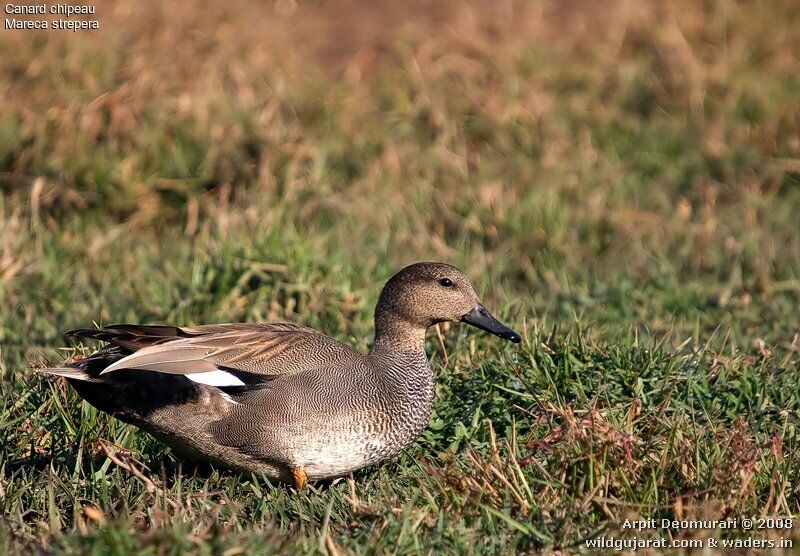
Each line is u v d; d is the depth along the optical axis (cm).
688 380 870
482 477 729
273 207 1307
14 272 1141
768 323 1111
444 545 675
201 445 792
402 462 828
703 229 1370
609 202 1435
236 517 692
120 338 788
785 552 654
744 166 1515
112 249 1263
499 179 1460
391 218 1364
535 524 693
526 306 1138
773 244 1324
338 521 714
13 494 732
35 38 1522
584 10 1894
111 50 1509
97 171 1338
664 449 737
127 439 830
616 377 877
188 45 1563
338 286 1109
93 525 686
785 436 818
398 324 852
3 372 924
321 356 808
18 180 1348
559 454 736
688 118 1605
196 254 1163
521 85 1628
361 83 1648
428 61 1688
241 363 791
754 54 1750
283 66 1616
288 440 784
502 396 875
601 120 1584
